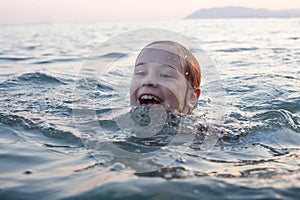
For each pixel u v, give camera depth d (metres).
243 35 12.50
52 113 2.87
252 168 1.77
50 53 7.95
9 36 14.65
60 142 2.20
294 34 12.54
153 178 1.55
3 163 1.86
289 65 5.57
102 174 1.63
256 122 2.66
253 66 5.50
